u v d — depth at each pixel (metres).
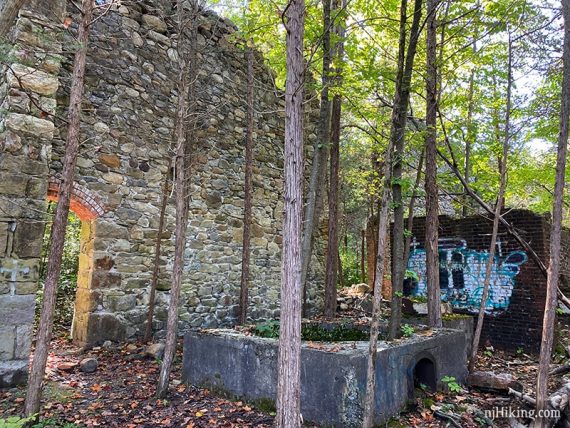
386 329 4.95
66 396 3.81
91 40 5.86
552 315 3.50
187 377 4.36
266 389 3.70
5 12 2.60
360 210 14.69
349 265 13.88
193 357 4.35
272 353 3.71
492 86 6.35
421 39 5.85
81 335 5.64
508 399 4.13
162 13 6.30
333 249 7.30
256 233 7.99
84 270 5.88
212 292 7.11
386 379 3.46
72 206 5.72
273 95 8.58
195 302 6.84
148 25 6.55
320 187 8.24
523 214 6.86
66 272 7.86
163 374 3.90
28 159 4.15
